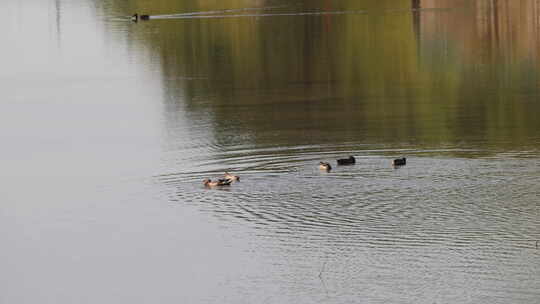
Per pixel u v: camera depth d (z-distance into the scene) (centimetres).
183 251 4638
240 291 4197
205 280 4312
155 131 7181
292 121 7312
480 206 5034
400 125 6975
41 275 4453
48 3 18725
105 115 7944
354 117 7369
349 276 4275
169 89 9100
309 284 4219
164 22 14488
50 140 7044
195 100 8469
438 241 4606
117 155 6456
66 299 4209
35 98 8894
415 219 4884
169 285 4291
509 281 4169
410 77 9206
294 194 5312
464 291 4091
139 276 4397
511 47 10675
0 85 9738
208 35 12850
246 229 4850
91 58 11412
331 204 5125
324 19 13875
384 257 4447
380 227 4797
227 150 6419
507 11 13612
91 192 5597
